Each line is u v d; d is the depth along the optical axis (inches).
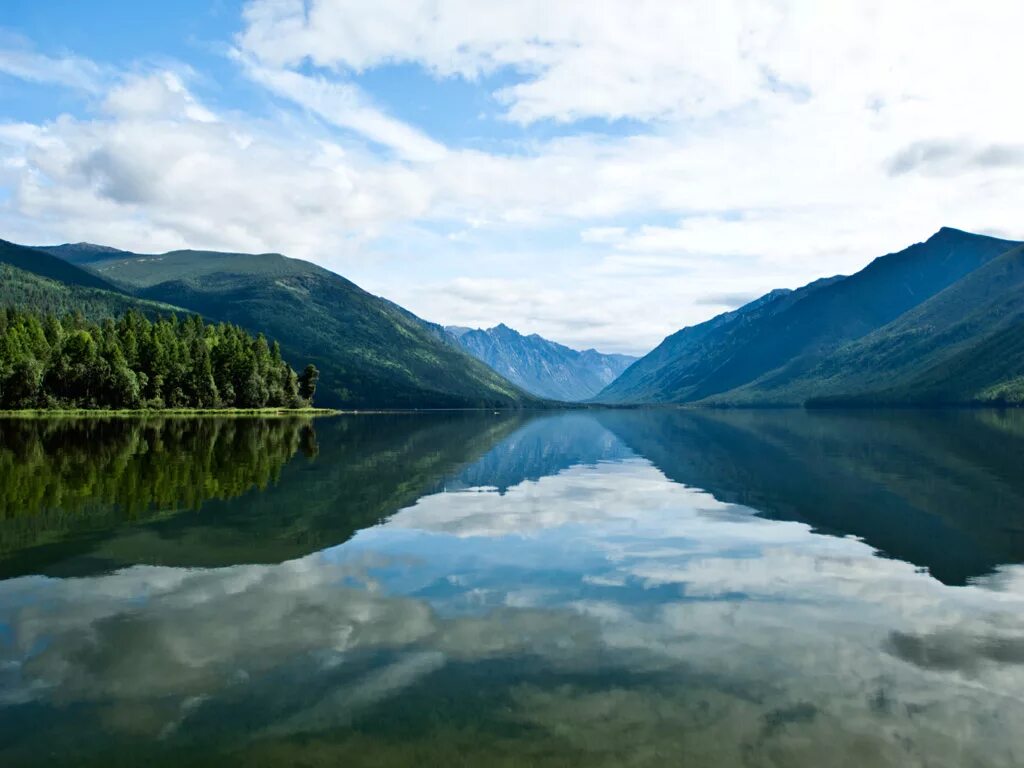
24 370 4980.3
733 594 675.4
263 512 1112.2
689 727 407.8
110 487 1366.9
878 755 378.0
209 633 559.2
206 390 6235.2
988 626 584.4
